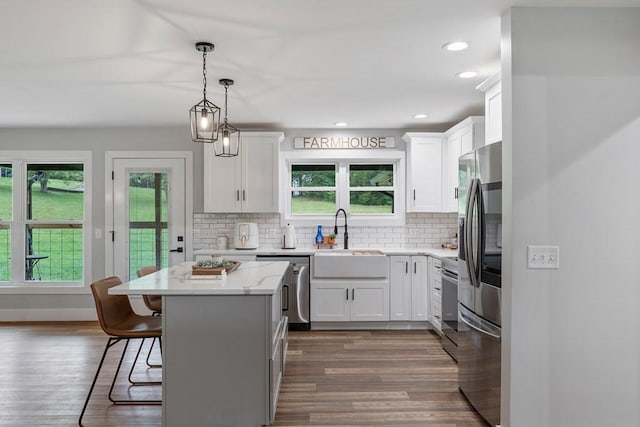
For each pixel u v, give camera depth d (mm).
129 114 4816
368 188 5750
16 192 5543
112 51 3014
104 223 5570
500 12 2469
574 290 2389
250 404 2646
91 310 5535
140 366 3852
